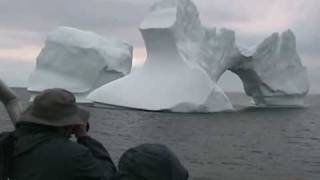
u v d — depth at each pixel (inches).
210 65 1776.6
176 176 91.7
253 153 920.3
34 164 96.8
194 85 1646.2
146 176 90.4
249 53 1868.8
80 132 104.6
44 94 101.7
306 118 1818.4
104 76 1989.4
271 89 1967.3
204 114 1669.5
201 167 734.5
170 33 1667.1
